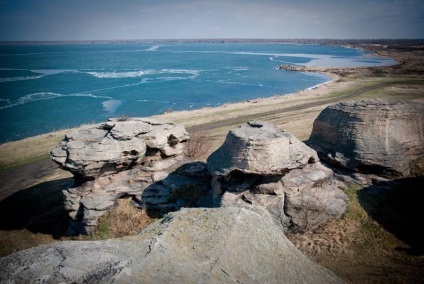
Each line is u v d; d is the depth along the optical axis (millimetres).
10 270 4395
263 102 55500
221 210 7062
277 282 5660
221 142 31938
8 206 24234
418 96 48969
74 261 4602
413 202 17062
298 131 33906
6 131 47875
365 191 18109
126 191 19359
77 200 18672
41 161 32594
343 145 20500
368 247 14375
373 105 20406
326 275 6574
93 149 17594
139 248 5305
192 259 5406
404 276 12000
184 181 20078
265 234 6758
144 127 20062
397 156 19406
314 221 15953
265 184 16453
